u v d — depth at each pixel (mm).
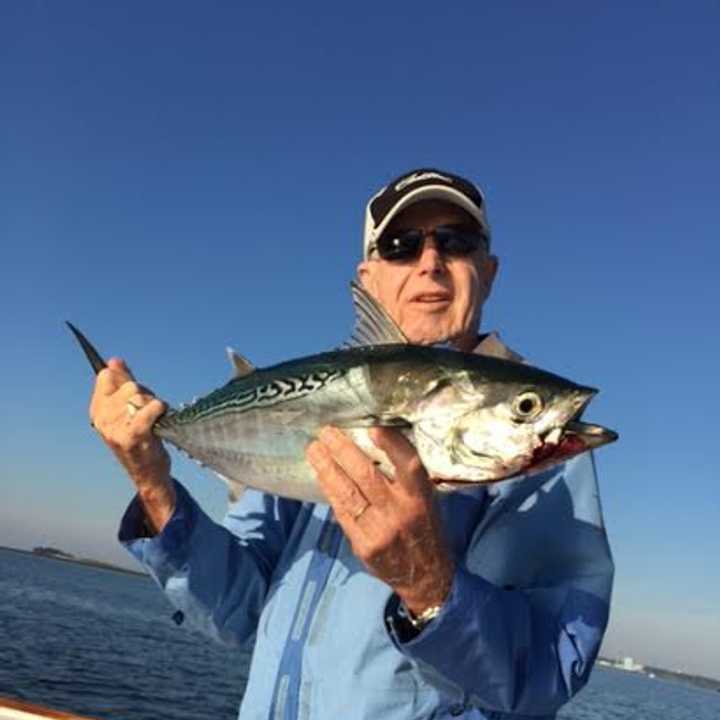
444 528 681
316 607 850
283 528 1030
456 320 993
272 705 835
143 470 888
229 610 960
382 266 1031
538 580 795
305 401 818
